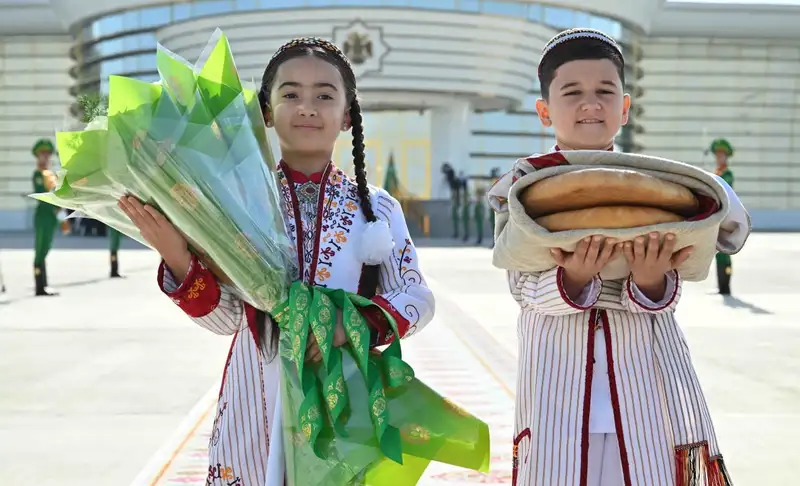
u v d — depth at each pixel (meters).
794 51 36.28
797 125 36.47
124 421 4.59
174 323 8.10
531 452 2.19
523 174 2.03
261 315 2.17
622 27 31.91
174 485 3.53
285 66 2.30
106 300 9.95
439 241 24.97
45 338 7.25
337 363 2.07
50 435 4.33
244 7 27.70
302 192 2.31
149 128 1.91
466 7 28.03
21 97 35.97
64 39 35.78
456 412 2.16
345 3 27.30
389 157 31.84
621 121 2.36
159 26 29.84
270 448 2.11
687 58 36.41
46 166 10.55
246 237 2.02
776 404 4.95
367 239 2.23
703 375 5.71
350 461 2.04
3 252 19.23
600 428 2.15
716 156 10.50
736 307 9.28
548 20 29.66
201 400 5.03
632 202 1.89
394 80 28.11
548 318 2.22
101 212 2.13
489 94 29.50
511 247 2.07
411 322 2.19
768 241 23.91
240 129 2.05
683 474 2.13
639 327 2.18
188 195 1.95
